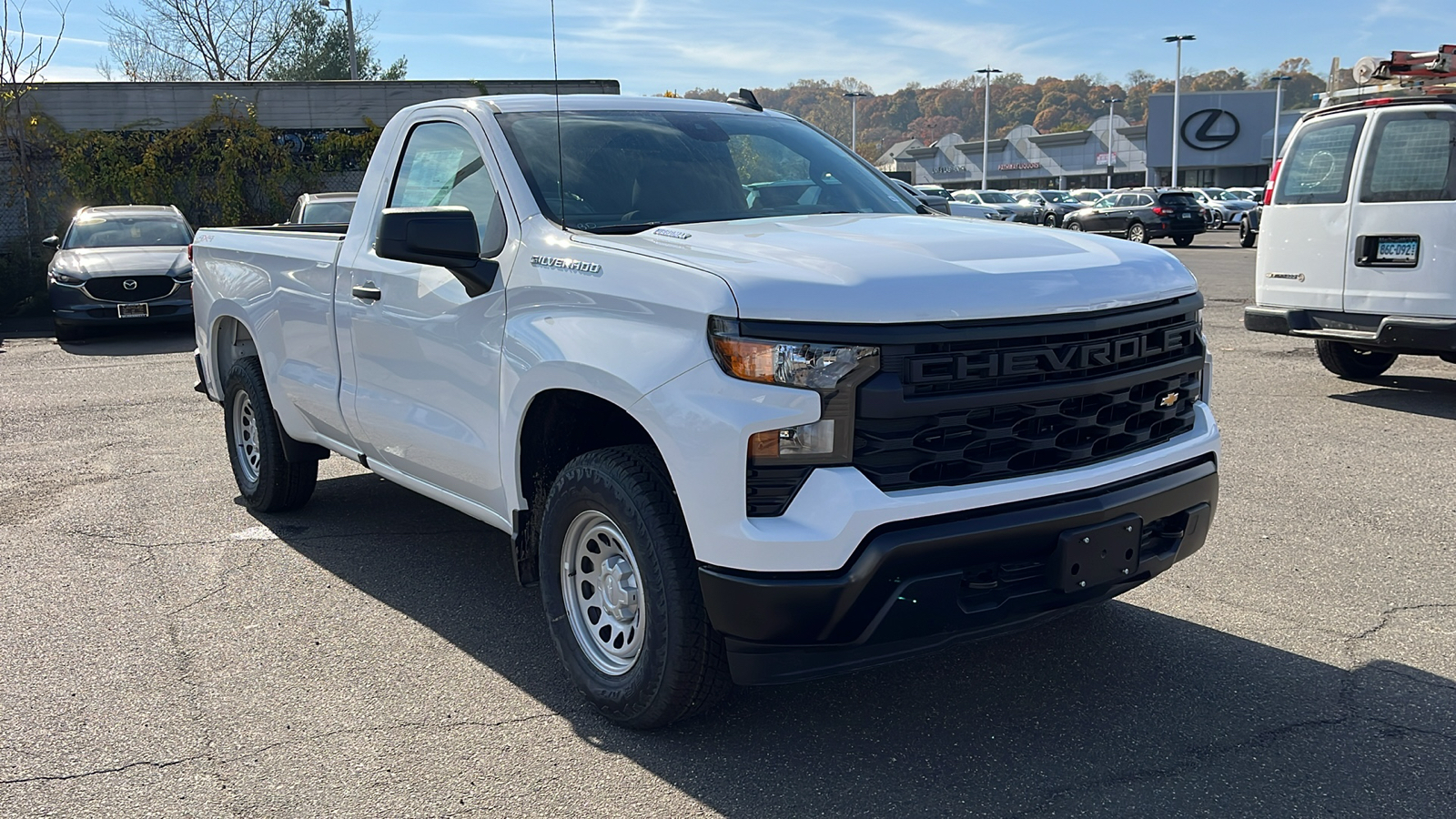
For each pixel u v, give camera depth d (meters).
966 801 2.98
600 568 3.51
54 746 3.38
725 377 2.92
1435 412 7.87
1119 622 4.21
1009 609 3.06
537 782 3.13
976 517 2.95
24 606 4.59
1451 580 4.59
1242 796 2.97
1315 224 8.31
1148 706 3.51
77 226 15.46
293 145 23.72
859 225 3.72
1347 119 8.13
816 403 2.84
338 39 43.78
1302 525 5.36
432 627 4.32
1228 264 22.75
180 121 23.05
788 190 4.23
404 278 4.18
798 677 3.04
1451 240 7.49
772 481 2.90
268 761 3.27
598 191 3.86
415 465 4.32
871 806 2.97
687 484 2.99
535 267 3.56
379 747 3.35
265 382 5.60
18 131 21.55
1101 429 3.20
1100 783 3.06
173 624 4.37
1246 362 10.18
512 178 3.85
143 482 6.66
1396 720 3.39
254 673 3.90
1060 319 3.09
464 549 5.32
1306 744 3.24
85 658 4.05
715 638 3.16
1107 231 32.62
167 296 14.26
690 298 3.01
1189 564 4.85
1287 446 6.95
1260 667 3.79
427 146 4.41
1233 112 70.50
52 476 6.85
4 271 18.48
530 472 3.71
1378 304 7.93
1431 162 7.61
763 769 3.18
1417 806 2.90
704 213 3.93
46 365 12.13
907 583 2.89
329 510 6.02
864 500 2.83
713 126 4.44
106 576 4.95
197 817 2.97
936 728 3.40
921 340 2.87
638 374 3.10
